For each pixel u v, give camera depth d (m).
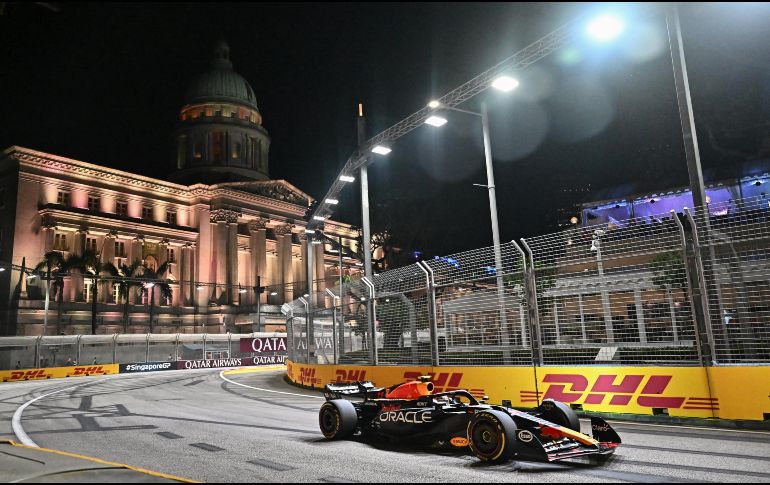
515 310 13.25
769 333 10.37
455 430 7.73
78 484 5.57
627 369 11.05
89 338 43.28
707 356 10.28
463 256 14.50
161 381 29.56
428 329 15.08
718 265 10.57
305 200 95.75
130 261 71.75
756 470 6.53
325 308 21.50
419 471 6.82
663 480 6.19
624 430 9.62
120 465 6.55
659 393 10.52
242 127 95.56
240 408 15.03
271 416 13.06
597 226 12.27
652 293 11.70
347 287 19.78
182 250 78.00
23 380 35.81
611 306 12.08
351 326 19.66
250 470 7.02
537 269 12.67
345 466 7.19
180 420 12.48
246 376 32.94
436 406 8.10
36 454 7.41
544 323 13.07
